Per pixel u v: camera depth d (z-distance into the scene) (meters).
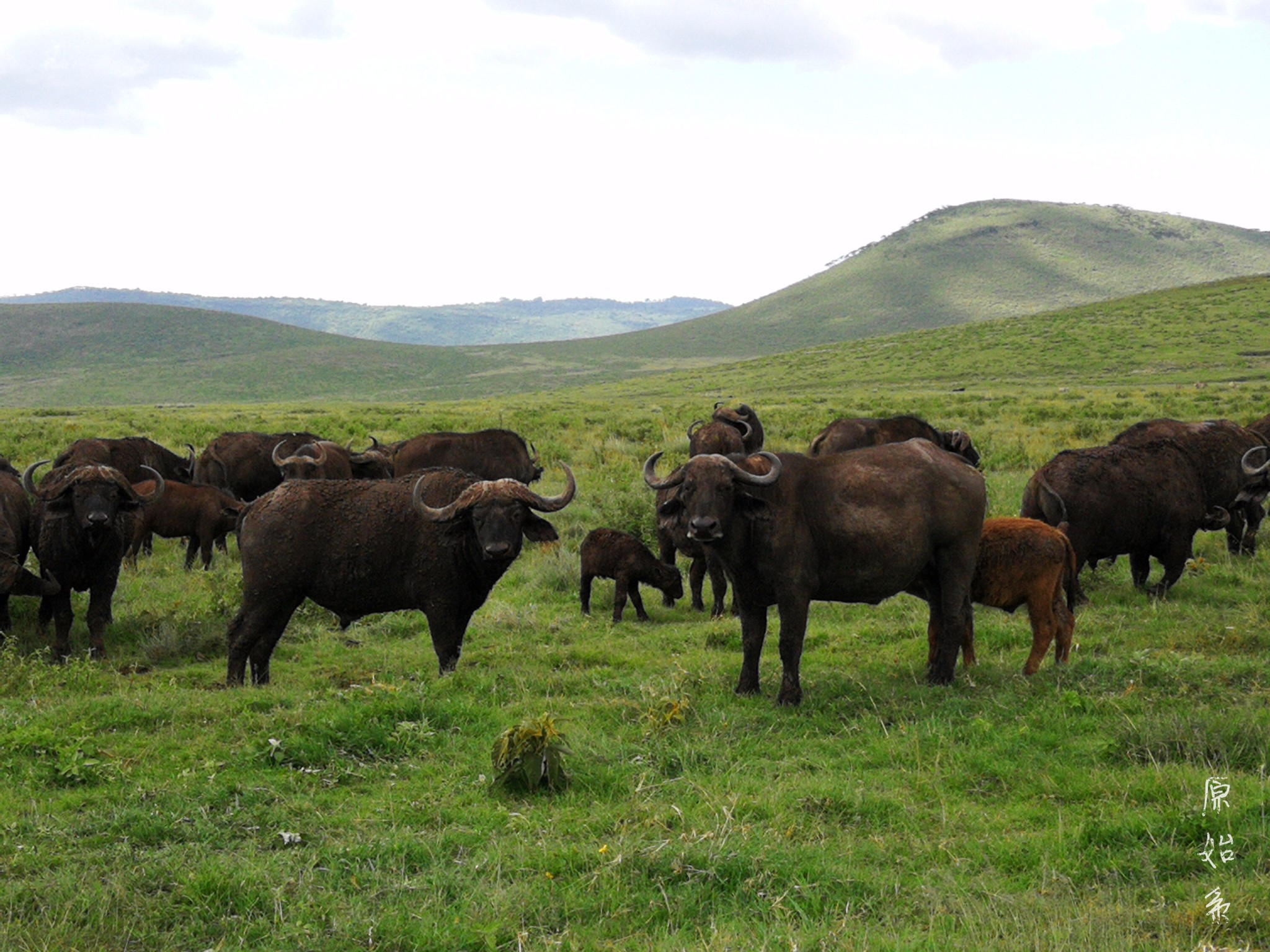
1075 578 9.84
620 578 13.20
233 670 9.95
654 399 72.56
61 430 33.78
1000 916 4.97
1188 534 12.72
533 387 181.88
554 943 4.88
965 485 9.52
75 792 6.80
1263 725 7.38
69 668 10.19
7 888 5.38
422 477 10.05
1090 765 7.02
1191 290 107.75
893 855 5.80
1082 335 85.25
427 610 9.88
